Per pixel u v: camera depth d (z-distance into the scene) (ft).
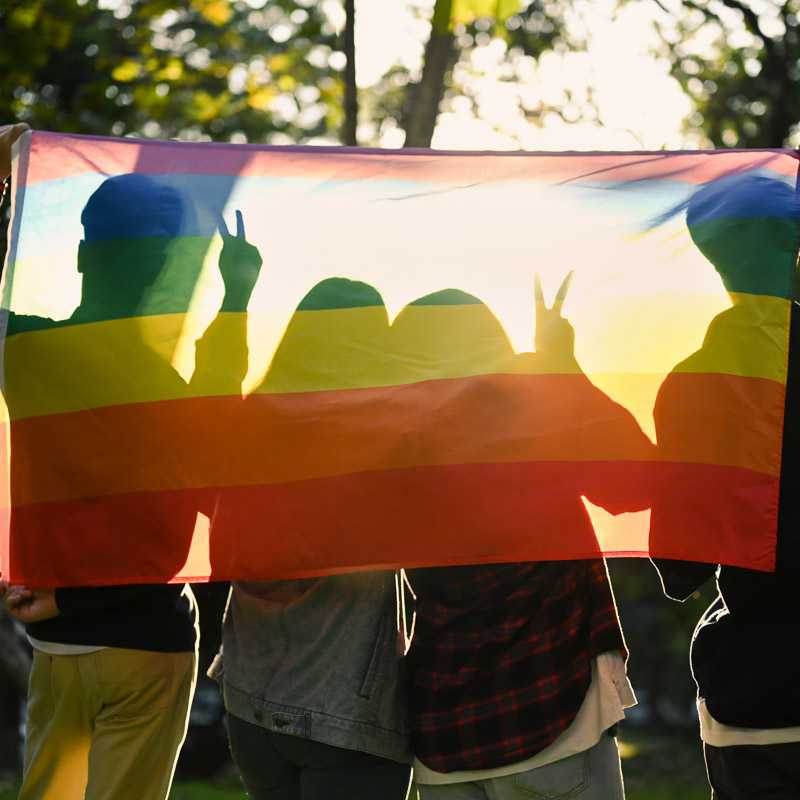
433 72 27.30
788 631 10.82
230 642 12.27
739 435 11.80
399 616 12.29
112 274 12.27
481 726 11.19
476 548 11.83
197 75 35.88
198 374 12.23
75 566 12.01
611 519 11.94
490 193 12.52
